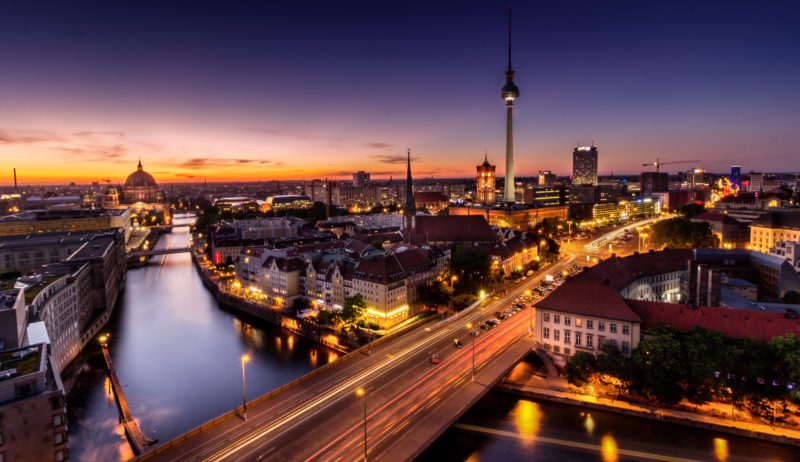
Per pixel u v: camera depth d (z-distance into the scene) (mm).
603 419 90250
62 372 131375
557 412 93375
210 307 193625
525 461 79000
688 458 78125
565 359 108375
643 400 94500
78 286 149875
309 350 143375
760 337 91625
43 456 67250
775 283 144375
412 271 163750
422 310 168125
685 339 89938
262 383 121000
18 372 68188
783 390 80938
